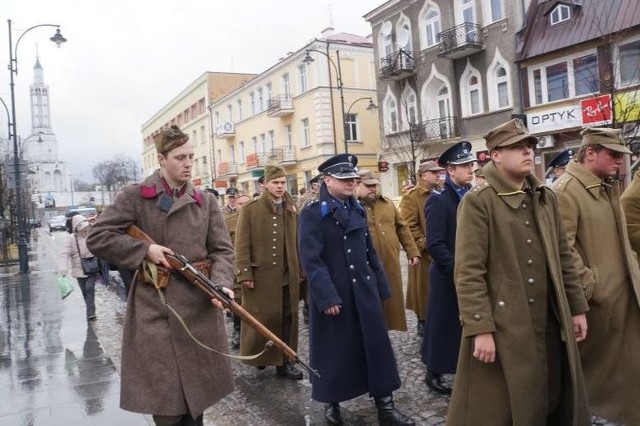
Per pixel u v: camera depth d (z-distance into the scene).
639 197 4.19
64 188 108.69
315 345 4.15
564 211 3.72
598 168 3.75
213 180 45.97
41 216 84.38
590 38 16.56
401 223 6.23
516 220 2.88
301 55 32.50
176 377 3.08
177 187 3.31
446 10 21.95
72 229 9.10
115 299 11.25
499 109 20.11
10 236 27.11
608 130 3.70
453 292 4.62
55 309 10.24
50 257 23.31
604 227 3.72
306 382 5.30
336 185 4.17
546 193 3.01
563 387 2.90
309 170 32.66
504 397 2.79
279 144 35.97
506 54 19.72
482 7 20.53
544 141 18.56
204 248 3.32
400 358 5.73
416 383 4.97
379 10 25.30
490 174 2.95
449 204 4.69
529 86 19.03
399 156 24.58
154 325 3.11
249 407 4.66
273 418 4.39
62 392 5.26
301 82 33.38
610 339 3.66
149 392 3.06
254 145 39.88
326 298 3.95
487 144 2.95
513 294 2.81
